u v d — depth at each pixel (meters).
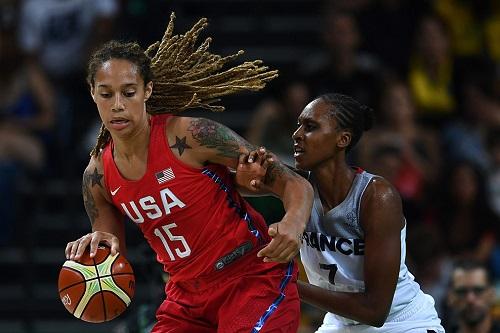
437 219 23.42
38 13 25.92
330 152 12.51
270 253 11.09
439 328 13.32
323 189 12.70
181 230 11.88
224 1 28.31
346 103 12.55
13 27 25.31
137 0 25.42
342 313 12.50
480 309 16.33
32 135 25.19
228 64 26.75
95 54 11.62
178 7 25.52
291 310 11.95
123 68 11.42
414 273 20.33
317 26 28.27
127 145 11.67
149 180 11.73
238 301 11.91
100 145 12.20
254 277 11.95
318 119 12.48
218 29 27.42
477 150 25.42
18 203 24.61
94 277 11.80
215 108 12.43
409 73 26.67
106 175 12.03
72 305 11.86
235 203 11.98
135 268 23.36
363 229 12.55
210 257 11.95
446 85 26.70
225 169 12.04
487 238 22.91
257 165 11.56
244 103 27.20
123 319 23.62
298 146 12.59
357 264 12.73
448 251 22.94
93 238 12.02
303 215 11.30
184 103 12.30
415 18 27.41
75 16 25.95
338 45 25.06
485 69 27.30
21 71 25.39
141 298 22.30
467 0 28.02
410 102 25.47
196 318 12.27
